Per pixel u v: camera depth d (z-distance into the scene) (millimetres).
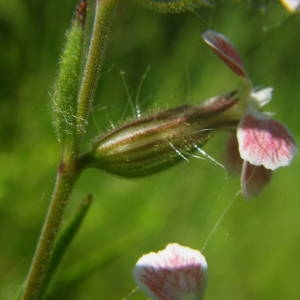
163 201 54
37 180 52
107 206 53
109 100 61
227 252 59
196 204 56
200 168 56
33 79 58
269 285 60
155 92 65
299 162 62
